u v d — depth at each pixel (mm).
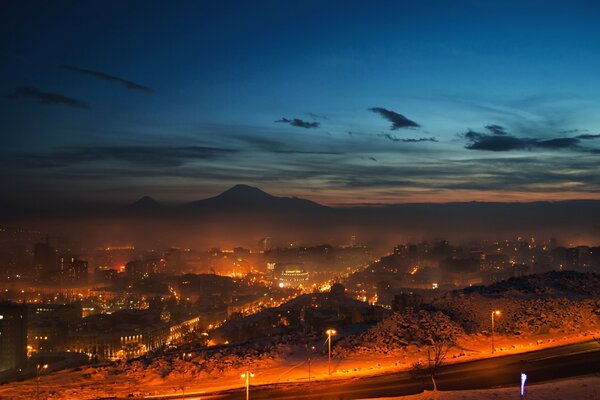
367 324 132625
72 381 88625
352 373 80375
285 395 71188
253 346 106312
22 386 86062
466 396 61406
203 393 75625
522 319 99375
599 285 122062
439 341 92625
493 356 81375
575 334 91188
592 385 61844
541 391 61125
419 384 71125
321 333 119125
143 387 81938
